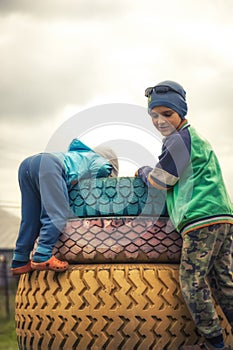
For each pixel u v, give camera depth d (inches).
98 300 126.9
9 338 338.3
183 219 127.9
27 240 135.2
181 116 136.4
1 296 478.0
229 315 134.1
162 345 127.0
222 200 130.0
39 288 132.3
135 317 126.1
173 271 129.7
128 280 127.1
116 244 129.8
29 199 135.4
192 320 129.4
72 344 128.0
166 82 136.6
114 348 126.2
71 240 131.1
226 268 132.9
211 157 133.3
